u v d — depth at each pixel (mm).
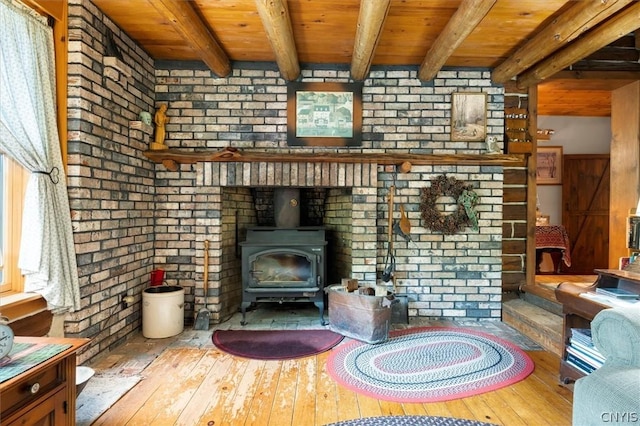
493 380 2307
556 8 2529
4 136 1946
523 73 3582
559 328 2809
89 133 2504
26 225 2115
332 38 3010
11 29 1998
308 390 2199
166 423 1866
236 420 1896
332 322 3230
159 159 3348
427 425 1839
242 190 3902
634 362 1468
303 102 3535
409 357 2658
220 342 2939
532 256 3797
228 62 3408
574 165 6012
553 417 1925
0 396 1162
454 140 3588
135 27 2881
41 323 2215
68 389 1467
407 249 3592
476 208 3586
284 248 3422
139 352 2752
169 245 3494
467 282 3602
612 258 3926
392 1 2441
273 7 2197
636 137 3676
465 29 2479
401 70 3572
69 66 2410
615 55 3676
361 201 3484
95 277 2572
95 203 2570
